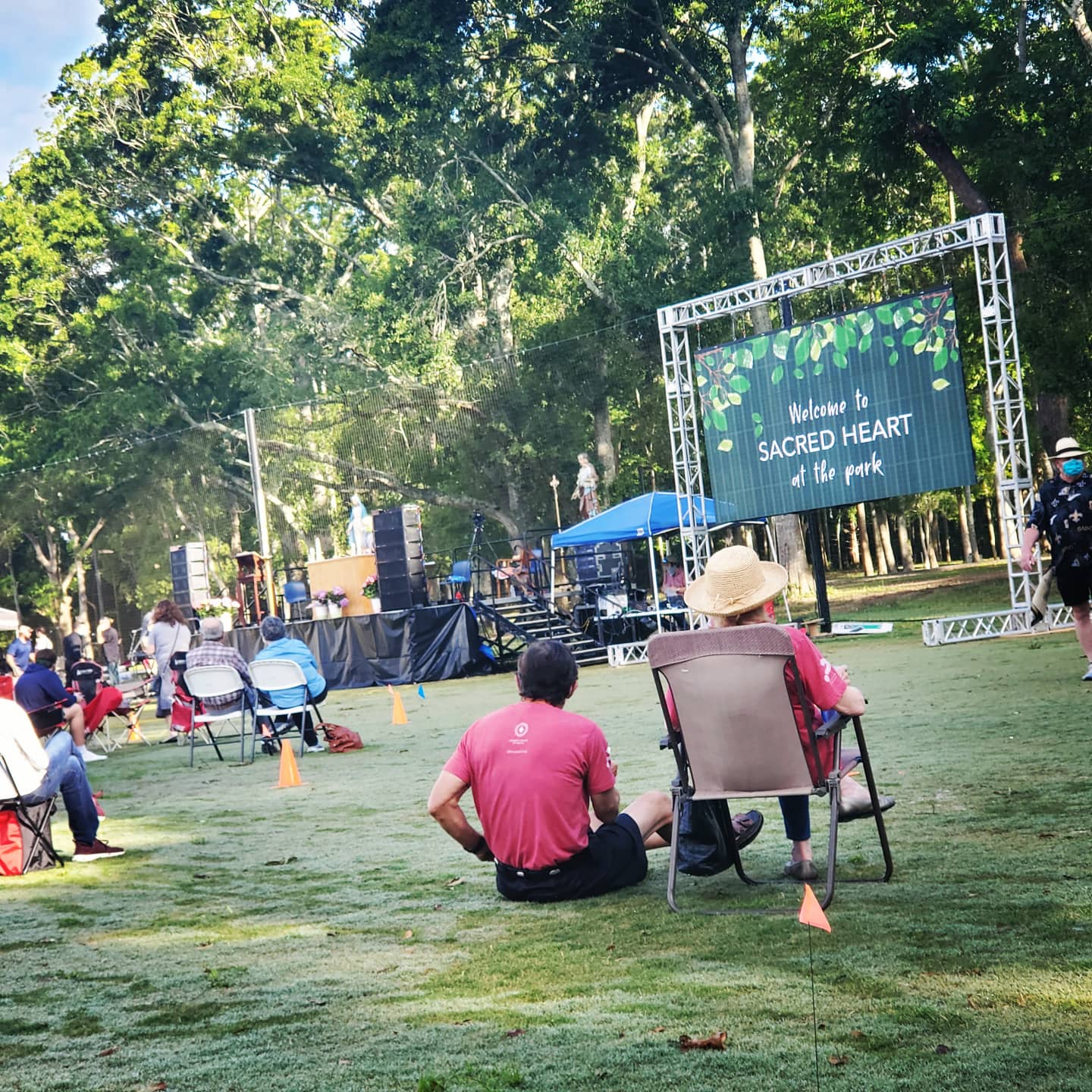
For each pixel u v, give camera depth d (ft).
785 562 109.29
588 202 113.70
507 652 73.56
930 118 81.35
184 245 141.59
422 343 115.14
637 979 11.04
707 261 109.50
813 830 17.31
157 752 44.19
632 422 124.57
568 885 14.52
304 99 126.31
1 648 155.12
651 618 74.38
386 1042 9.88
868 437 56.54
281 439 115.34
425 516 137.49
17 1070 9.94
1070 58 81.92
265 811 25.04
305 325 133.90
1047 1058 8.32
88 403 140.05
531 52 112.47
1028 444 52.60
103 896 17.43
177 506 137.69
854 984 10.28
